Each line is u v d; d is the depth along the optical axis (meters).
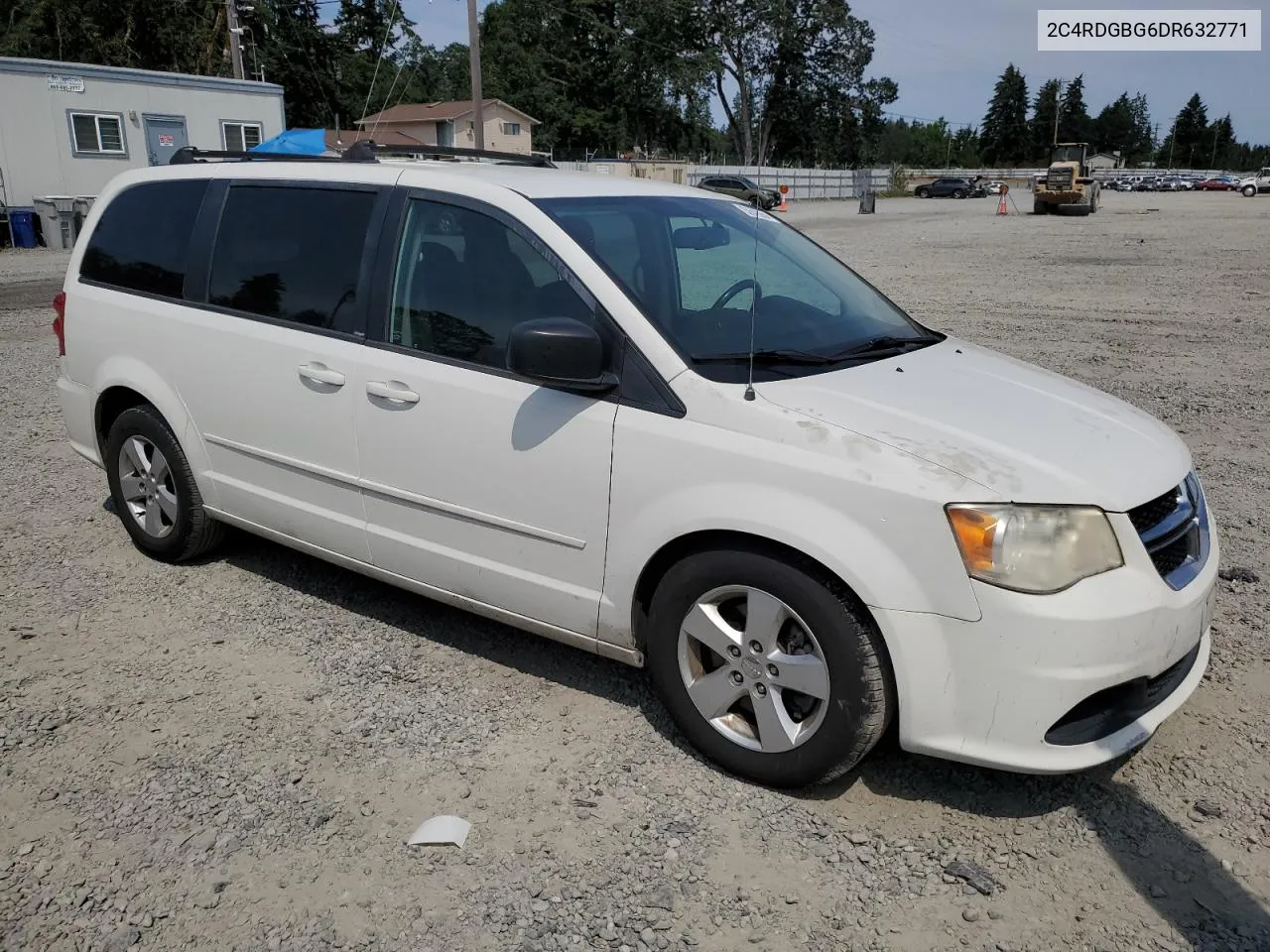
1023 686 2.71
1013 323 11.70
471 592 3.65
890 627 2.78
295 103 49.09
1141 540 2.86
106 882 2.73
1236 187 75.25
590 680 3.78
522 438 3.35
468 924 2.59
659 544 3.10
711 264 3.84
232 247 4.26
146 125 23.52
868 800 3.10
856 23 72.44
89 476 6.12
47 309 12.85
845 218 38.25
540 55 71.44
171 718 3.50
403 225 3.73
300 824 2.96
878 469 2.79
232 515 4.41
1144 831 2.96
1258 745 3.36
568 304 3.32
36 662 3.86
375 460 3.76
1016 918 2.63
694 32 71.00
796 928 2.59
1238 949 2.52
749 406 2.98
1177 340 10.59
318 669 3.84
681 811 3.04
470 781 3.17
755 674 3.06
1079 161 40.09
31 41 37.81
